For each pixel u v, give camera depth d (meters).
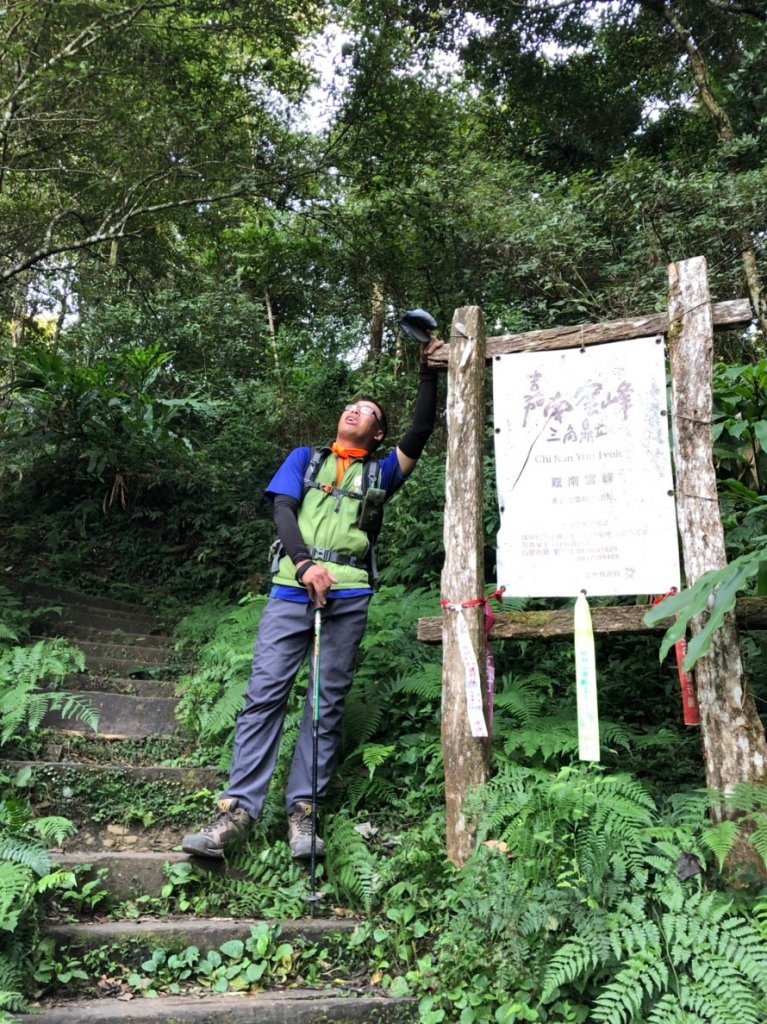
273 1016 2.08
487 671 2.79
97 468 7.70
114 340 10.40
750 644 3.32
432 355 3.15
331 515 3.11
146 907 2.57
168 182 6.53
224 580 7.42
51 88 5.61
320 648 2.98
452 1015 2.13
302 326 11.35
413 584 5.30
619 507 2.70
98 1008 2.05
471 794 2.57
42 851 2.35
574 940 2.08
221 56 6.04
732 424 3.27
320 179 6.87
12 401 7.90
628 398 2.76
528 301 7.99
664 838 2.31
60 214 6.77
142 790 3.21
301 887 2.69
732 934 2.04
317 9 5.98
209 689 3.92
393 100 6.44
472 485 2.88
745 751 2.39
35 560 7.12
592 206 7.88
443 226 7.50
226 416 9.37
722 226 7.02
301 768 2.94
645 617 2.41
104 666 4.77
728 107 10.35
